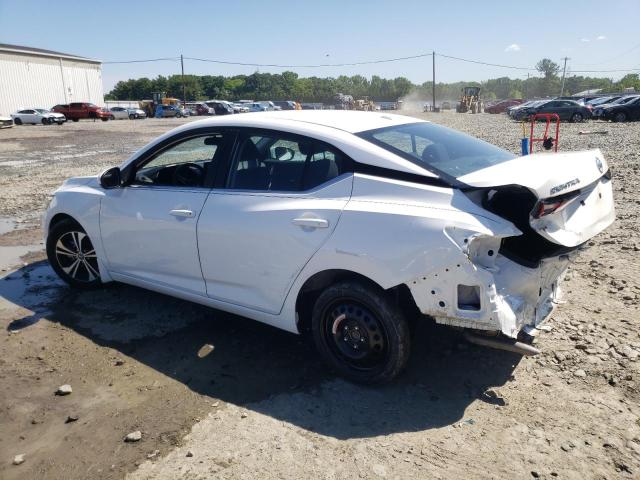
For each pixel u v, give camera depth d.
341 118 3.69
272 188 3.51
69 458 2.67
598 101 41.41
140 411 3.05
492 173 3.05
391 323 3.06
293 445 2.75
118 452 2.71
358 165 3.21
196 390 3.27
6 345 3.86
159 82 121.06
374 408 3.06
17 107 51.62
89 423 2.95
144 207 4.08
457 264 2.75
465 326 2.83
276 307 3.50
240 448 2.73
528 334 3.00
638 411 2.95
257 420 2.96
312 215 3.20
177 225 3.84
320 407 3.08
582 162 3.25
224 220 3.58
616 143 16.39
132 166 4.23
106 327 4.15
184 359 3.65
